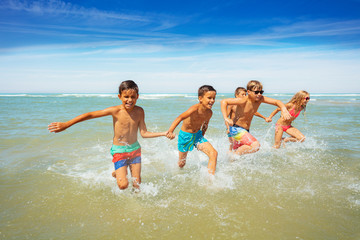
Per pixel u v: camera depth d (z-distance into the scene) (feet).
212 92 12.85
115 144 11.29
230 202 9.45
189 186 11.07
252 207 9.05
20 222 8.03
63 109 44.09
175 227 7.82
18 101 69.77
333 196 9.92
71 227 7.82
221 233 7.50
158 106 53.21
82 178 12.01
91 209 8.97
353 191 10.39
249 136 15.46
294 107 17.81
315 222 8.05
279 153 16.62
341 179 11.78
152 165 14.53
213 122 29.73
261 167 13.71
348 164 14.10
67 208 9.01
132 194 10.28
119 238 7.27
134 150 11.40
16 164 13.97
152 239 7.23
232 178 11.97
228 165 14.20
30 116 33.14
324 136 21.86
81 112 38.88
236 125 16.14
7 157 15.28
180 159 14.29
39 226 7.84
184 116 12.57
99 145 18.72
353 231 7.57
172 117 32.96
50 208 8.97
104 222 8.13
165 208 9.05
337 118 33.50
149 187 10.89
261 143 20.15
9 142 18.89
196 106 13.15
